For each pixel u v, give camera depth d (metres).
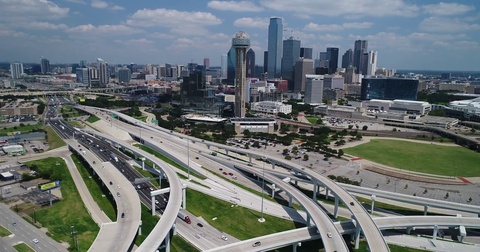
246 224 195.62
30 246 163.75
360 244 176.88
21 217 192.50
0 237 170.75
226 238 177.75
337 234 162.25
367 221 171.25
